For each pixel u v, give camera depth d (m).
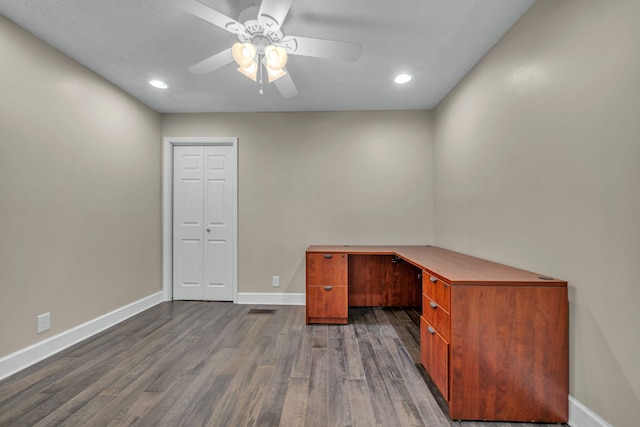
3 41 1.85
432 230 3.40
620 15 1.21
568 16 1.46
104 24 1.92
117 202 2.82
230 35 2.04
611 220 1.25
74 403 1.61
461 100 2.66
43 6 1.75
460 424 1.49
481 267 1.92
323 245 3.41
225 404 1.61
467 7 1.74
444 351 1.58
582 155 1.39
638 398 1.16
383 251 2.85
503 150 2.02
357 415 1.54
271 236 3.47
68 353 2.18
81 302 2.42
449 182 2.94
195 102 3.20
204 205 3.55
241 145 3.49
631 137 1.17
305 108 3.37
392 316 3.08
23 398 1.65
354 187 3.44
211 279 3.55
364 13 1.79
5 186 1.86
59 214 2.22
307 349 2.28
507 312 1.50
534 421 1.50
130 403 1.61
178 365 2.02
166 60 2.36
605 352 1.29
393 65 2.41
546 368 1.50
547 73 1.61
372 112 3.44
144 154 3.21
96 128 2.57
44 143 2.11
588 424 1.36
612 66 1.24
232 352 2.22
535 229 1.71
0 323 1.84
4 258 1.86
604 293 1.29
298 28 1.93
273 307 3.32
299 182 3.46
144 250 3.21
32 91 2.02
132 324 2.77
